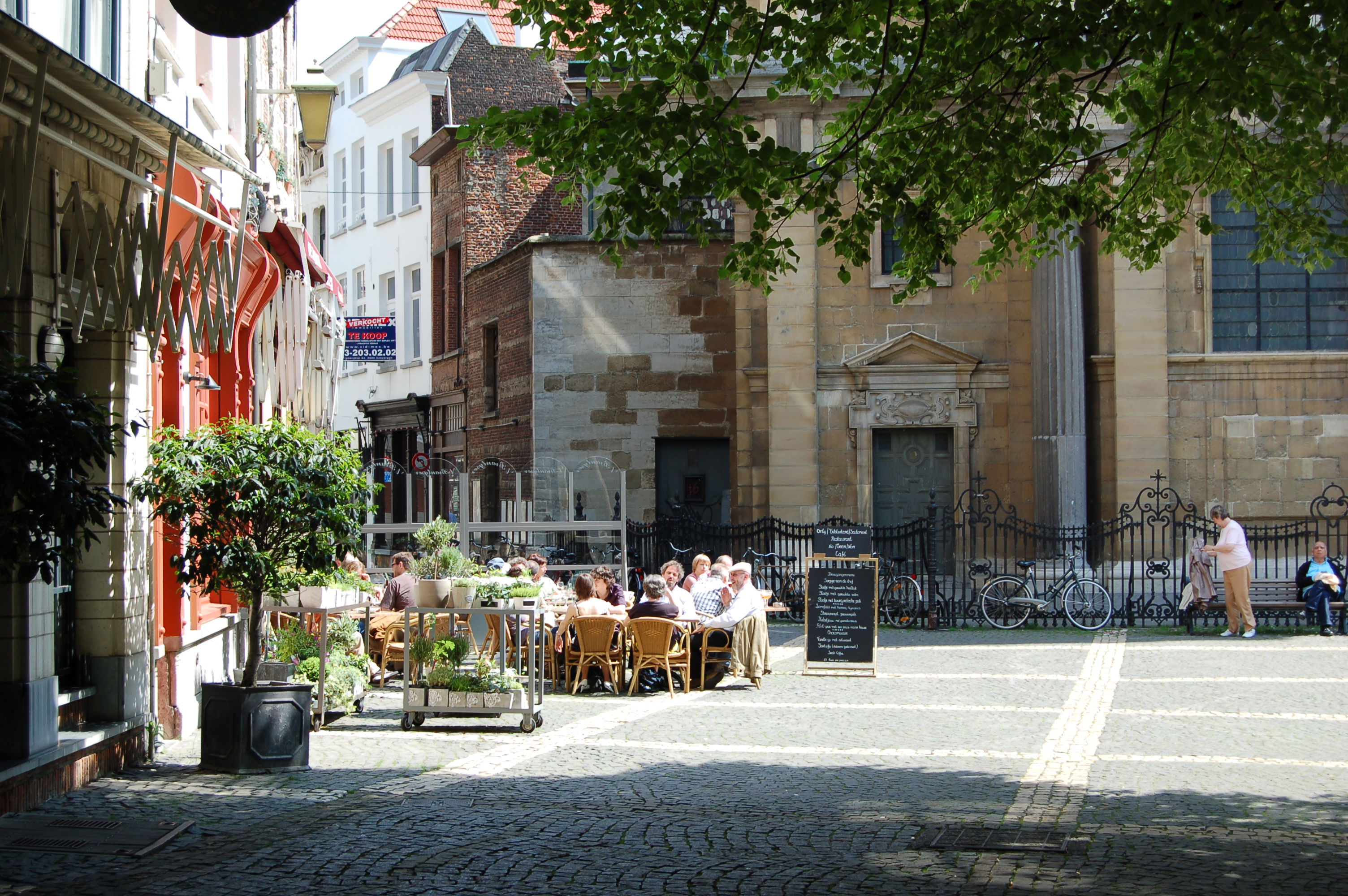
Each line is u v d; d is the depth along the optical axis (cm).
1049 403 2644
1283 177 1127
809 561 1819
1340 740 1251
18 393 691
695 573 1975
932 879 745
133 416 1095
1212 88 923
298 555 1088
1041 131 1038
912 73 976
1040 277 2658
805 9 1052
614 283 3070
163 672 1212
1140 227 1211
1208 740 1257
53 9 973
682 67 1052
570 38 1105
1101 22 944
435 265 3944
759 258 1072
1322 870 755
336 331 2403
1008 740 1265
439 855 802
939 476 2797
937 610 2450
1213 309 2650
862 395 2791
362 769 1108
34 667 938
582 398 3080
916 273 1152
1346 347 2644
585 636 1609
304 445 1096
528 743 1262
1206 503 2622
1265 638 2172
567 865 778
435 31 4694
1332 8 821
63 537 735
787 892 720
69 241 1027
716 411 3055
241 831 868
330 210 4734
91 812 914
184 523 1182
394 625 1636
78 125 976
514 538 3061
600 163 1009
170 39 1302
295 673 1358
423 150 3934
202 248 1145
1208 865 770
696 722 1395
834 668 1845
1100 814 923
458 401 3688
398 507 4203
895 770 1115
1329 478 2619
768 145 995
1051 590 2442
